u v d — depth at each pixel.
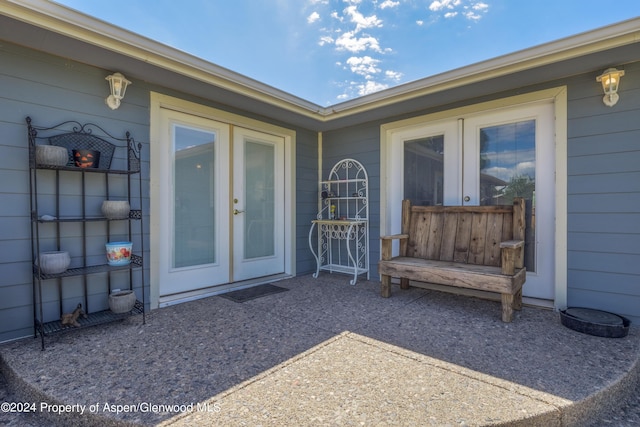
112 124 2.69
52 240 2.40
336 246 4.51
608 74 2.50
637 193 2.48
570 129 2.74
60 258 2.20
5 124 2.20
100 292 2.65
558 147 2.79
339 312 2.83
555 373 1.76
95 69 2.59
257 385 1.65
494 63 2.68
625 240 2.53
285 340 2.23
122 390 1.60
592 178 2.65
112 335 2.31
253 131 3.96
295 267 4.35
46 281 2.39
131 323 2.56
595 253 2.64
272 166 4.19
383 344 2.15
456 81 2.93
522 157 3.09
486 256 3.03
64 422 1.50
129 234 2.76
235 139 3.77
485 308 2.94
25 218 2.28
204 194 3.50
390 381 1.68
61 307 2.45
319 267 4.33
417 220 3.52
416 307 2.96
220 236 3.64
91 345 2.14
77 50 2.32
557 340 2.21
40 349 2.07
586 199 2.67
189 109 3.20
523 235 2.84
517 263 2.85
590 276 2.66
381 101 3.48
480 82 2.88
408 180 3.85
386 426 1.33
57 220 2.24
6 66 2.21
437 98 3.29
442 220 3.36
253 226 3.99
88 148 2.54
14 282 2.24
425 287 3.66
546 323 2.54
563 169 2.77
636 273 2.49
